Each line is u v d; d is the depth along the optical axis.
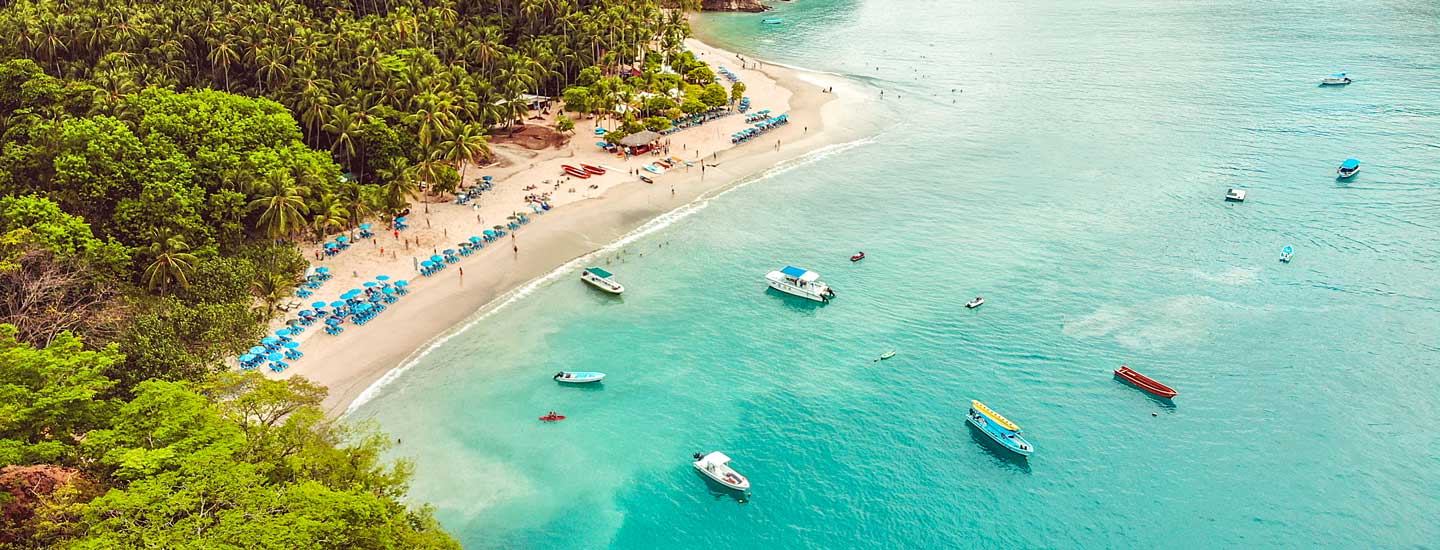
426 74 167.62
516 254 133.62
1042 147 181.50
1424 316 113.94
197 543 52.59
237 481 58.78
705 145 183.25
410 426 96.75
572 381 104.75
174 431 65.31
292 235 131.25
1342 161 166.75
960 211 151.50
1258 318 115.25
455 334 113.75
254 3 183.00
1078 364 107.56
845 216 150.62
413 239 135.12
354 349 108.38
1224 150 175.00
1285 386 102.06
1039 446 94.50
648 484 90.25
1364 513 84.38
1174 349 109.38
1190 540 82.25
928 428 97.75
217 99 134.75
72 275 96.12
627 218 148.00
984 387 104.25
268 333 107.75
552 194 154.50
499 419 98.75
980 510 86.62
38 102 138.25
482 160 168.25
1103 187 159.38
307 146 140.62
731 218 149.50
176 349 90.94
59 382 70.44
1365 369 104.31
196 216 112.94
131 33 158.75
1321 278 124.31
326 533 57.22
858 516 86.25
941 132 193.62
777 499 88.38
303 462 67.31
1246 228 140.50
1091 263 131.38
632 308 121.94
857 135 192.75
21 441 62.84
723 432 97.75
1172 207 149.50
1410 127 182.75
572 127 176.12
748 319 119.50
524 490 88.81
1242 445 93.62
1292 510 85.12
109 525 54.59
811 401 102.62
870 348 112.44
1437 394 99.69
